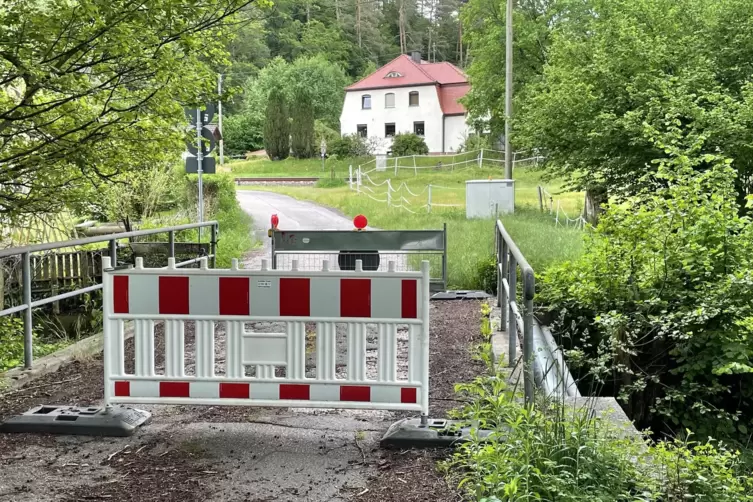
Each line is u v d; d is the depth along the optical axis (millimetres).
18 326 8703
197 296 4742
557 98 18125
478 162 55875
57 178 7887
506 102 30047
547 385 5531
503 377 4965
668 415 7957
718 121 14148
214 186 26078
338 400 4660
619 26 17672
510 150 30016
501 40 35531
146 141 7746
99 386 5973
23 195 8367
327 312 4645
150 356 4805
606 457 3719
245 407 5383
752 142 14102
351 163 65000
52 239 11250
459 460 3986
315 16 103812
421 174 51812
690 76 16016
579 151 18484
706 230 8602
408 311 4602
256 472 4059
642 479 3699
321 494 3740
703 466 4141
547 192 39219
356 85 72562
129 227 16625
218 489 3814
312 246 10664
